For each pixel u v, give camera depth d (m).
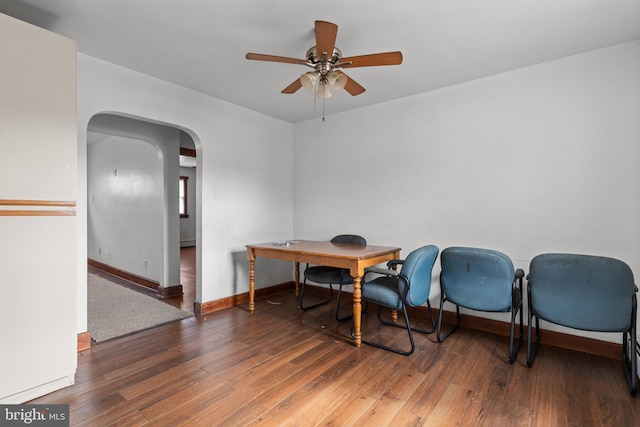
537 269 2.12
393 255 3.00
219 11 1.91
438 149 3.13
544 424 1.60
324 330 2.85
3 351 1.66
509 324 2.75
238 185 3.64
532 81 2.64
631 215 2.28
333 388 1.92
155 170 4.27
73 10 1.90
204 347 2.48
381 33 2.15
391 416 1.66
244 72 2.76
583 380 2.02
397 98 3.38
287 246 3.23
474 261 2.27
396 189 3.41
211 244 3.36
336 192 3.91
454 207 3.04
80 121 2.40
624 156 2.30
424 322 3.07
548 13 1.93
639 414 1.68
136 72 2.73
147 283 4.41
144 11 1.91
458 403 1.78
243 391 1.88
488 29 2.11
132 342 2.56
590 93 2.41
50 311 1.81
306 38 2.22
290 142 4.35
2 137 1.64
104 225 5.55
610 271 1.88
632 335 1.91
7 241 1.66
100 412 1.67
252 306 3.35
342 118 3.85
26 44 1.71
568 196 2.51
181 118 3.07
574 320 2.03
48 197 1.79
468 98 2.96
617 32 2.14
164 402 1.77
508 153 2.76
